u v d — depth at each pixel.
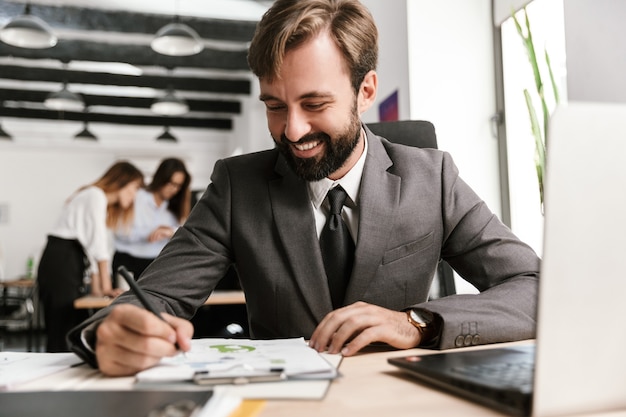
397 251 1.08
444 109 2.60
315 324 1.04
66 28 5.64
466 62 2.64
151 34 5.84
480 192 2.60
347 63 0.95
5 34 4.15
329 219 1.07
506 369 0.54
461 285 2.56
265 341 0.85
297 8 0.91
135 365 0.64
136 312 0.65
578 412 0.42
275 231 1.07
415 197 1.11
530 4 2.34
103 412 0.44
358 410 0.47
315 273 1.03
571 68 1.94
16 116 8.68
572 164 0.41
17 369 0.69
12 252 8.97
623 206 0.42
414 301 1.10
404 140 1.42
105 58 6.64
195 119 9.34
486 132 2.63
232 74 7.76
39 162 9.21
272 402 0.50
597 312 0.42
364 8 0.99
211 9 5.64
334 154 0.98
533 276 0.99
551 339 0.41
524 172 2.54
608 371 0.42
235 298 2.64
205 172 10.05
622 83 1.67
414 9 2.62
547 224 0.41
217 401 0.48
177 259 1.05
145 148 9.76
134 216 3.28
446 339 0.77
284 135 0.98
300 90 0.91
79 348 0.70
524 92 1.98
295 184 1.08
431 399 0.51
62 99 6.32
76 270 3.05
